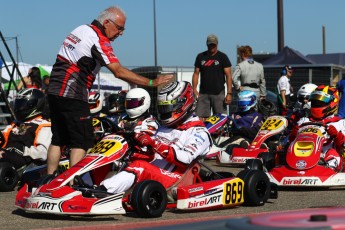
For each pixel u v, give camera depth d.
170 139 7.56
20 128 10.20
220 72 14.75
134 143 7.42
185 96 7.54
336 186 10.12
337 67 23.75
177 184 7.51
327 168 9.81
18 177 9.84
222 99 14.81
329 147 10.39
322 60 28.81
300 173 9.80
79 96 8.00
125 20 8.19
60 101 7.99
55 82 8.04
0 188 9.61
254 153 13.74
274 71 23.75
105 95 19.95
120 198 6.99
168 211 7.62
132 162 7.30
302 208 7.93
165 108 7.50
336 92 10.55
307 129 10.23
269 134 14.07
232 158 13.91
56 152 8.25
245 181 8.02
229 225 2.31
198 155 7.54
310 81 23.48
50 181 7.28
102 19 8.12
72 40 8.02
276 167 10.14
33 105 10.21
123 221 6.89
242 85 15.81
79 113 8.00
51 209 6.91
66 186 7.01
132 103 10.91
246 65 15.78
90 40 7.93
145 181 7.09
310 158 9.88
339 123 10.34
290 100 17.17
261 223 2.29
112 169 7.64
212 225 2.36
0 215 7.46
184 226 2.38
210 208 7.65
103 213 6.86
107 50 7.93
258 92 15.87
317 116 10.43
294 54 24.62
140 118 10.98
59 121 8.14
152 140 7.23
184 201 7.30
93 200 6.85
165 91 7.55
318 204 8.36
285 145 11.31
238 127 14.85
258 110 16.00
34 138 10.16
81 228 6.35
